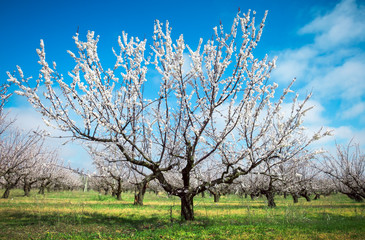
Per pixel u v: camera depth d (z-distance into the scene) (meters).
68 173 45.31
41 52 8.59
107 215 14.73
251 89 10.17
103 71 9.75
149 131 11.31
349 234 8.77
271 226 10.45
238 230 9.73
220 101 10.07
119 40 9.80
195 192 12.24
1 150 17.73
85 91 8.91
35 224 11.38
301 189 24.59
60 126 9.30
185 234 9.30
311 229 9.70
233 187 21.88
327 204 21.77
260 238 8.33
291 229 9.77
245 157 11.41
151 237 9.02
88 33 9.11
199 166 13.84
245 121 10.60
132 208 18.50
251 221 12.02
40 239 8.74
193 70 9.82
